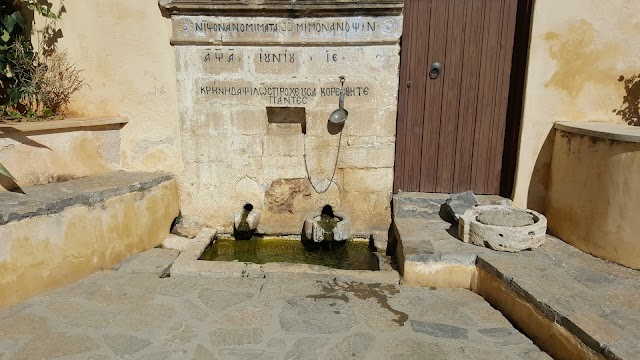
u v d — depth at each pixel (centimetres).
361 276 386
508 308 328
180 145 470
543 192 454
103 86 456
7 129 370
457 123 470
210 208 487
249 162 476
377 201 482
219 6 431
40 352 278
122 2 438
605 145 365
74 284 365
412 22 449
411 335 303
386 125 464
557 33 423
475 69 456
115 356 277
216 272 388
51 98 452
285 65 453
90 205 376
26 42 433
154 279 377
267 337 299
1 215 319
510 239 371
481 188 482
